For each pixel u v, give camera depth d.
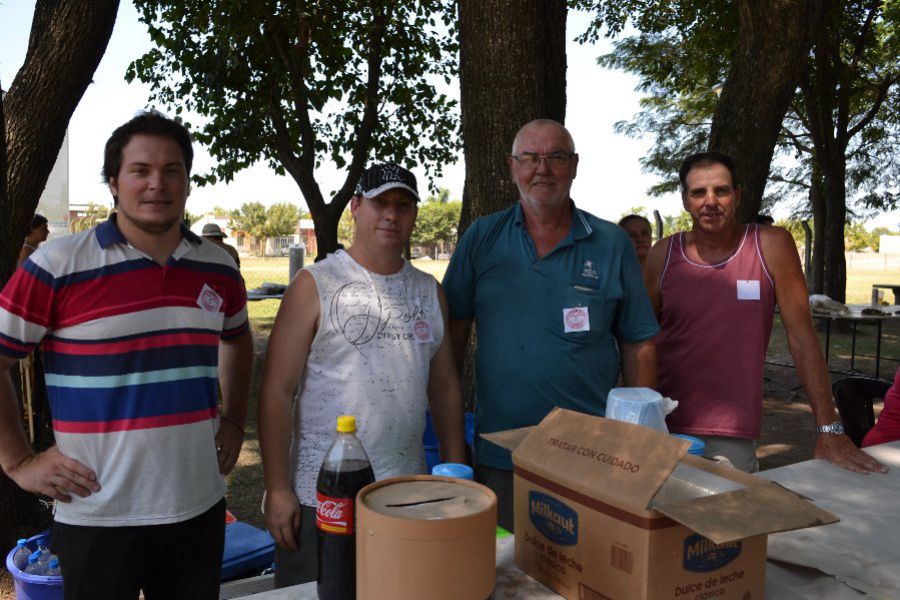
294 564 1.85
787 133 14.80
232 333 2.06
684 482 1.18
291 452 1.92
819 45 10.89
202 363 1.85
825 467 1.88
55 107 3.60
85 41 3.56
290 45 8.09
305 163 7.96
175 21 8.04
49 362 1.75
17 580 2.47
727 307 2.45
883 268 49.81
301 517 1.84
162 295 1.78
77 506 1.75
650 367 2.29
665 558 1.02
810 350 2.32
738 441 2.49
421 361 1.94
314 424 1.88
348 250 1.98
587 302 2.19
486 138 3.94
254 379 7.90
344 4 8.34
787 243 2.45
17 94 3.56
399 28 9.05
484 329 2.29
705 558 1.06
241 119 8.16
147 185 1.70
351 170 8.19
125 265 1.74
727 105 5.23
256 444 5.60
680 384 2.54
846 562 1.29
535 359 2.19
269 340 1.91
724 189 2.43
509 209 2.37
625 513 1.04
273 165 9.08
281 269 35.25
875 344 11.25
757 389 2.45
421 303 1.98
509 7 3.81
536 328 2.20
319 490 1.18
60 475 1.71
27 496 3.55
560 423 1.26
